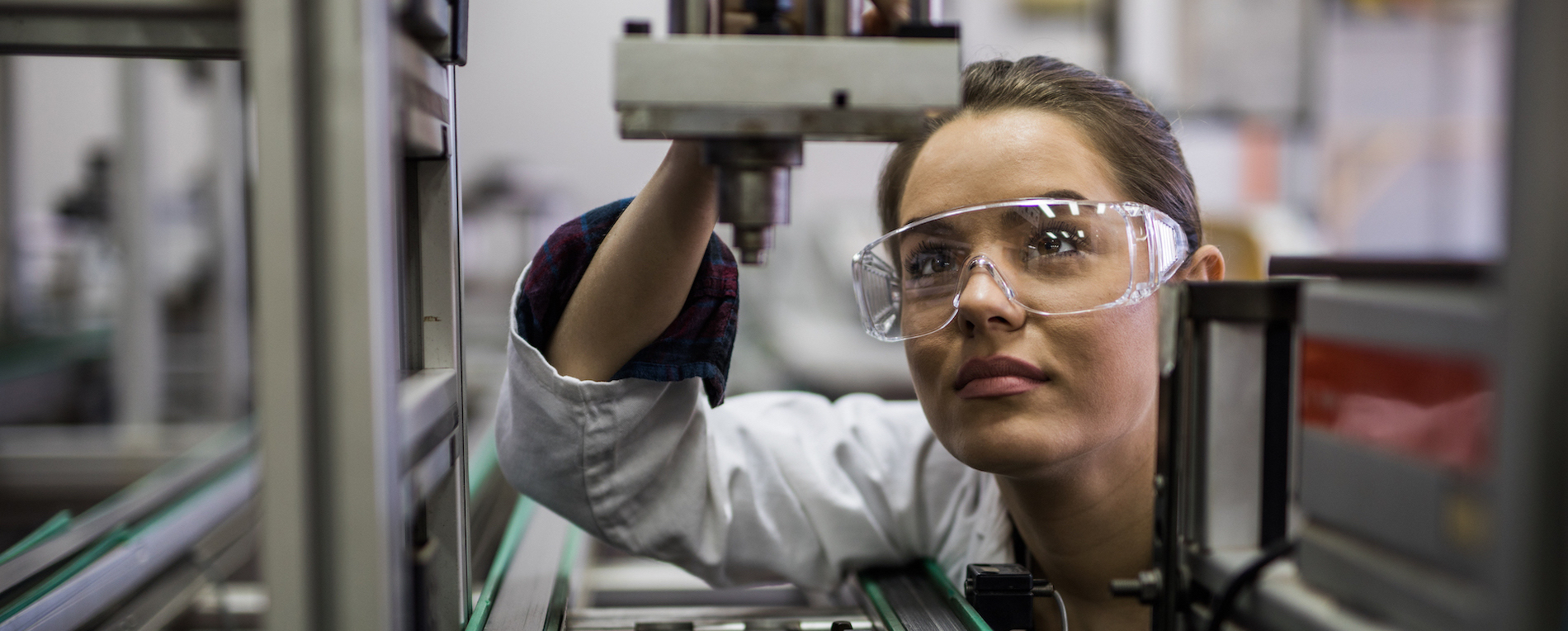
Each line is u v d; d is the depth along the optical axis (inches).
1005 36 174.2
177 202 146.5
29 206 141.6
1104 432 30.3
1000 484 36.8
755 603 48.6
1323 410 21.3
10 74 113.6
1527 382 14.7
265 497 15.1
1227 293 25.7
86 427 102.1
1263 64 177.0
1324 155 181.5
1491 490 15.2
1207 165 179.0
